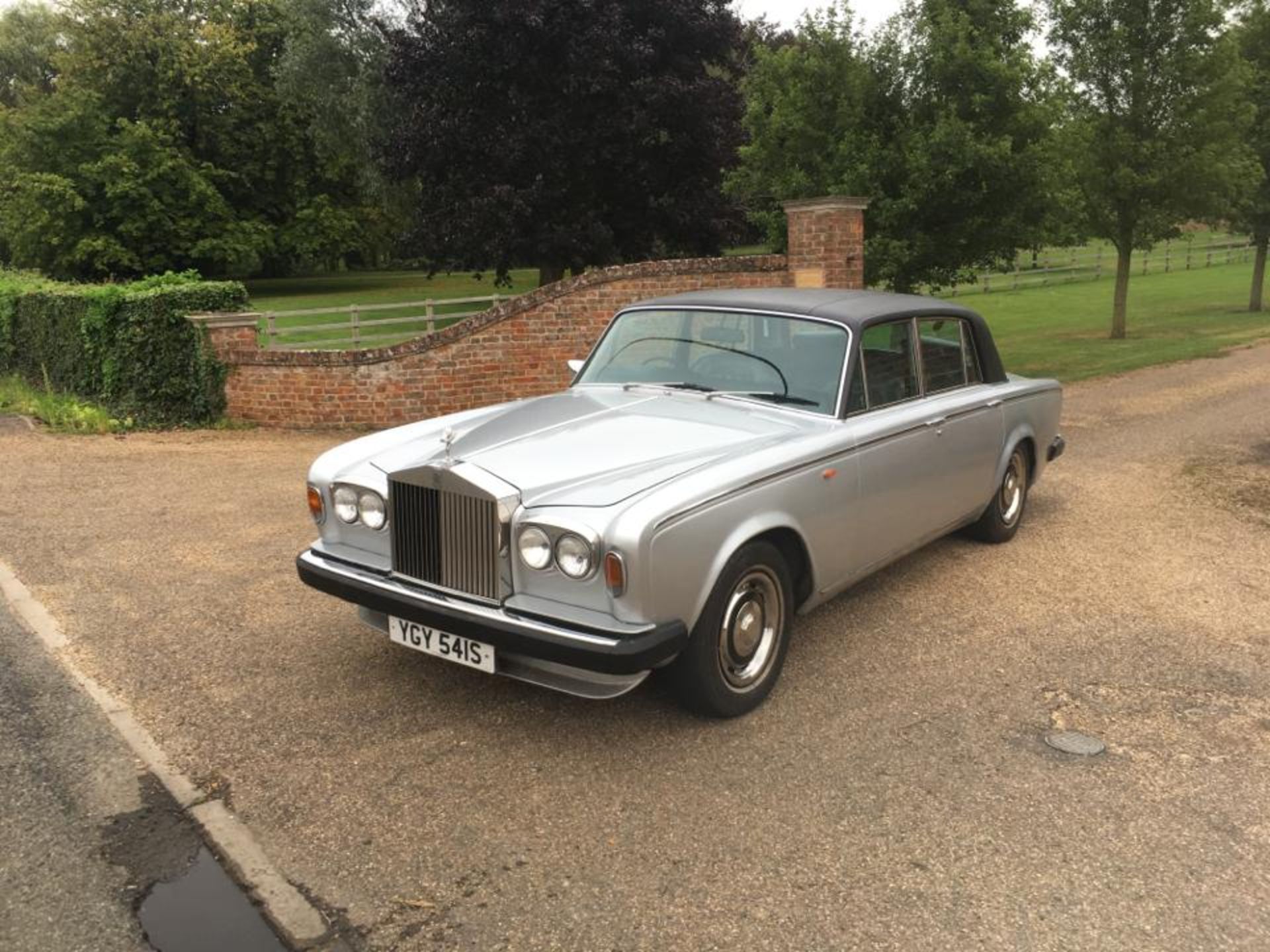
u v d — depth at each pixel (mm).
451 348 10773
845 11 12062
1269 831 3023
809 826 3051
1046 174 11766
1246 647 4480
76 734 3625
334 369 10617
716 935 2557
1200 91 16734
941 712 3836
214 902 2691
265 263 46062
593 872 2824
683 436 3934
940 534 5242
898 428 4516
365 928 2586
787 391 4426
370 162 34125
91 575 5480
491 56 21156
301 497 7344
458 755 3490
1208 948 2504
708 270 11188
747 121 12883
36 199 37594
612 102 21375
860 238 10836
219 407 10977
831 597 4316
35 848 2930
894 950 2500
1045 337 18844
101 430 10414
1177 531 6414
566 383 11266
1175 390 12438
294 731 3658
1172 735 3645
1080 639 4586
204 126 41406
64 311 11977
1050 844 2959
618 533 3188
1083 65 17281
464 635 3441
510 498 3381
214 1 44625
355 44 31609
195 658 4324
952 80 11820
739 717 3791
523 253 22531
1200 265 40469
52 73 50375
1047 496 7391
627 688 3328
